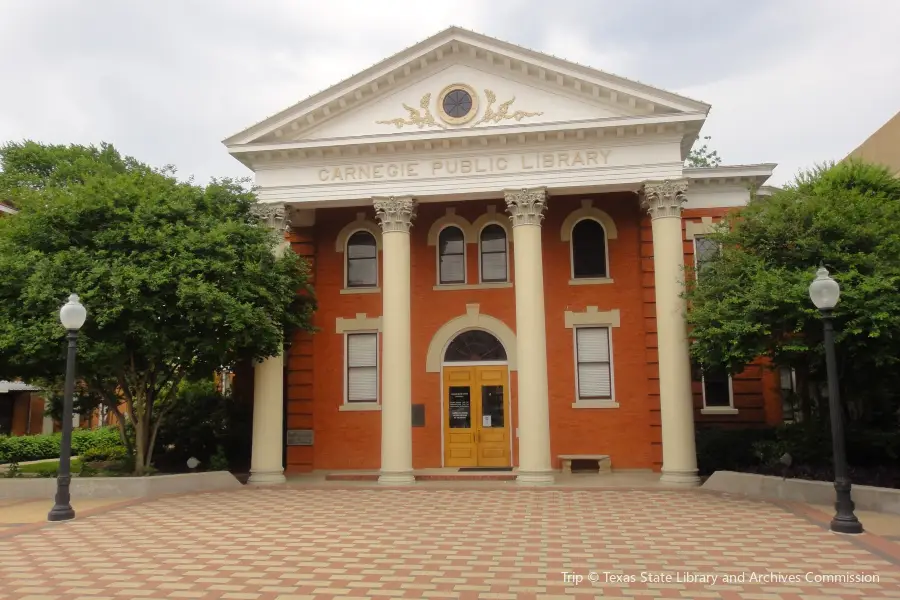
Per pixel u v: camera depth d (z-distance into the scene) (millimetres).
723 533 10828
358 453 21016
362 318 21625
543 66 18516
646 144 18312
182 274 15562
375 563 8953
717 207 21047
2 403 33000
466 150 18875
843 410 16234
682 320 17516
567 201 21203
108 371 16609
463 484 17781
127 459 18609
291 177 19516
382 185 19094
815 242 14602
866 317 13109
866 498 12641
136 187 17078
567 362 20516
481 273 21391
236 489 17203
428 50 18969
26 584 8078
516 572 8422
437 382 20984
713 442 18188
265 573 8484
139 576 8406
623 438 19922
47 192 16797
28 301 15109
